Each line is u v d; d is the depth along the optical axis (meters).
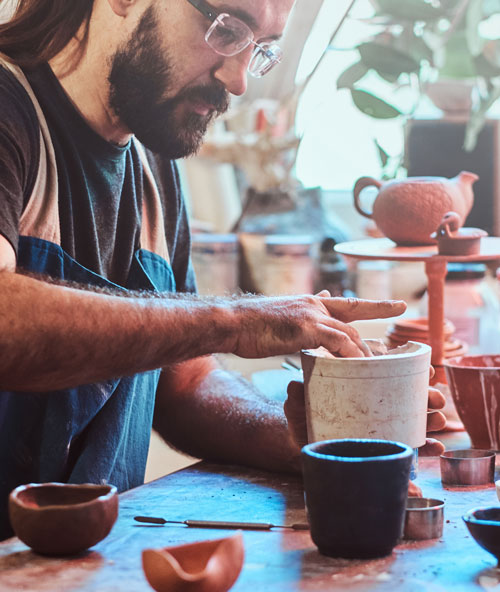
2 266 1.06
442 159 2.58
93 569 0.87
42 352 1.01
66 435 1.30
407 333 1.56
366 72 2.24
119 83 1.33
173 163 1.60
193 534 0.98
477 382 1.29
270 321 1.05
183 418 1.41
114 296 1.07
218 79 1.35
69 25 1.32
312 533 0.90
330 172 3.38
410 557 0.89
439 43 2.32
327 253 2.74
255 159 2.88
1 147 1.18
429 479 1.19
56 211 1.30
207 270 2.83
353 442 0.92
